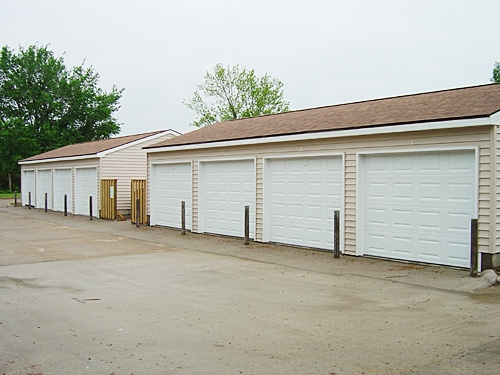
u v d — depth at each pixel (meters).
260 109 43.62
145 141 24.33
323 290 8.67
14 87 49.59
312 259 11.70
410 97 14.17
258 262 11.59
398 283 9.13
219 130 17.75
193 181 16.86
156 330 6.39
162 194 18.69
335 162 12.40
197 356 5.41
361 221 11.77
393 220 11.20
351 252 11.95
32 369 5.05
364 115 12.74
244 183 14.95
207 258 12.25
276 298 8.12
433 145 10.30
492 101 10.42
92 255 12.85
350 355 5.40
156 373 4.94
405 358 5.30
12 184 53.28
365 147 11.55
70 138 50.03
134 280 9.70
